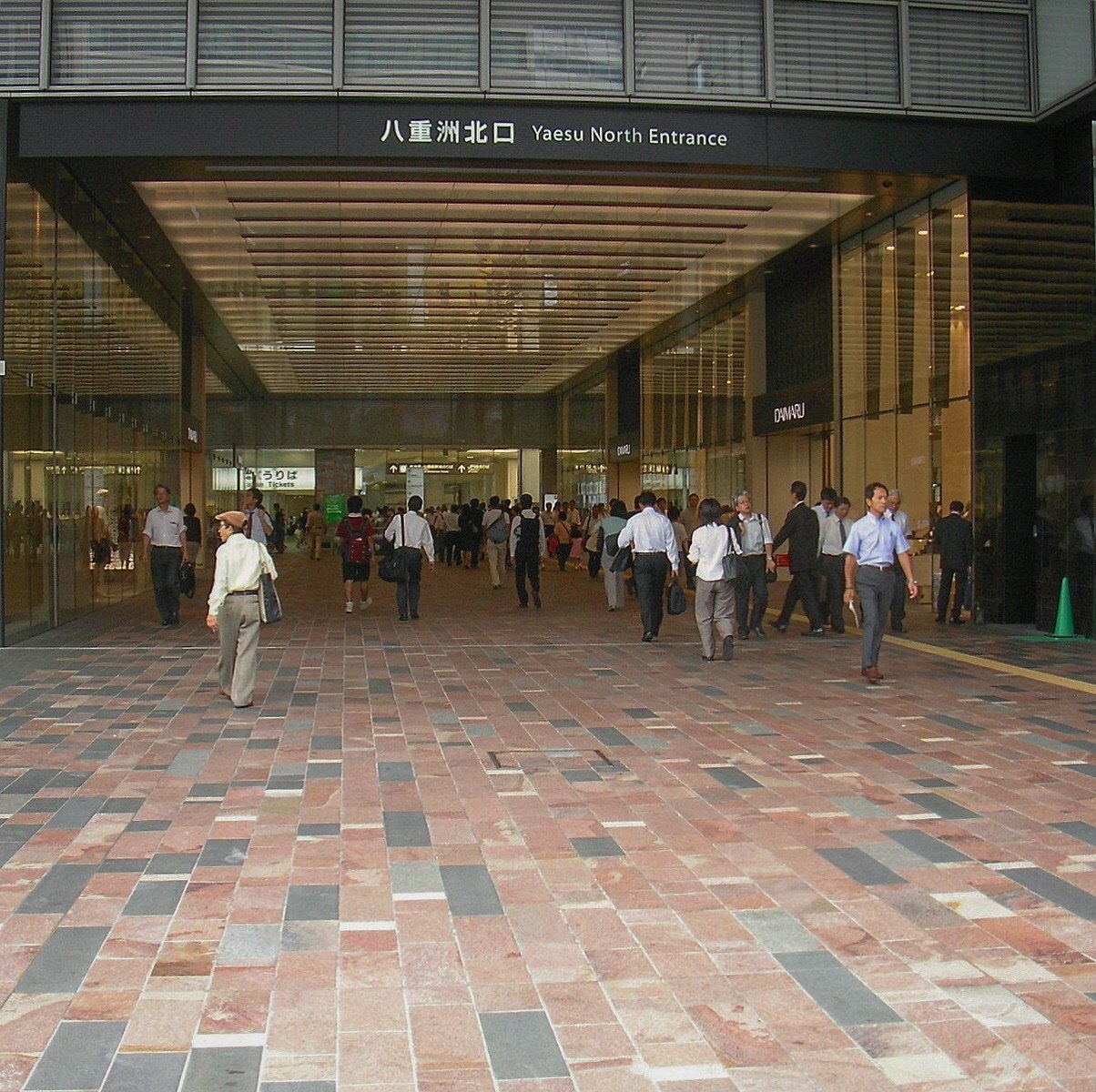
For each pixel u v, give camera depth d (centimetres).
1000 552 1648
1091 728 903
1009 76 1488
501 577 2588
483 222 1892
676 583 1471
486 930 483
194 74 1362
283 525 4466
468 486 4712
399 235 1980
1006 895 524
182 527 1730
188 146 1383
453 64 1386
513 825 637
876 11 1460
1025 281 1558
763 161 1452
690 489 2977
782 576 2528
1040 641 1455
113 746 840
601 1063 370
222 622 1016
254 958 454
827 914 500
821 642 1479
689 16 1421
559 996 419
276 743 854
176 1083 357
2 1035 389
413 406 4634
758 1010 407
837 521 1566
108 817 652
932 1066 368
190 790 713
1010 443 1625
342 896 523
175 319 2600
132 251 2106
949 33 1477
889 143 1484
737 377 2603
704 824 639
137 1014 405
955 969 442
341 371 3766
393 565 1784
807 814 657
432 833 623
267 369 3725
